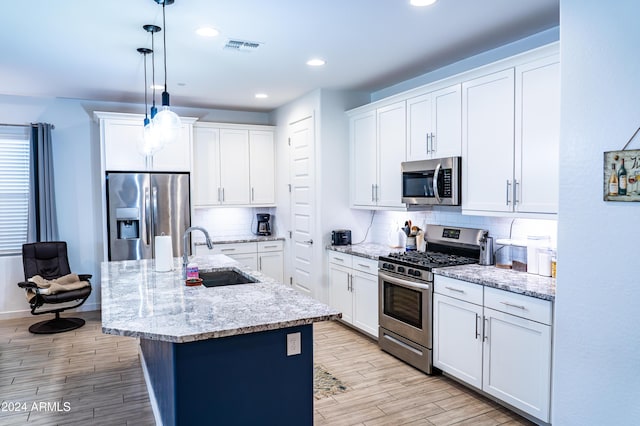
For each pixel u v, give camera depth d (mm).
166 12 2727
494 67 3074
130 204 4945
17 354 3957
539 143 2783
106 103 5414
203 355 1990
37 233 5035
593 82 2055
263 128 5957
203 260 3812
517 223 3344
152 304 2311
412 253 4008
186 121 5266
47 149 5039
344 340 4324
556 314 2252
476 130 3258
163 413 2420
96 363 3756
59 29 2996
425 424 2734
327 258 4887
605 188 2012
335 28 3023
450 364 3219
